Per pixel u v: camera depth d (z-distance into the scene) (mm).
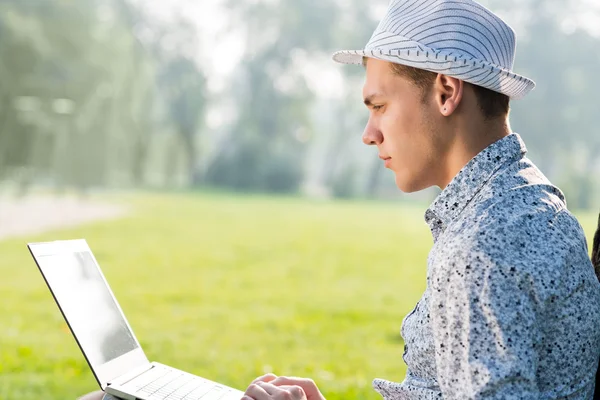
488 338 1483
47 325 9305
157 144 72688
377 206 60781
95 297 2244
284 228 31297
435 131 1741
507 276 1504
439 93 1718
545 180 1739
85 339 2082
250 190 75312
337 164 82938
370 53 1751
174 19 73375
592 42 69312
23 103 47031
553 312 1542
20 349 7488
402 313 11430
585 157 70375
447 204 1715
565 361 1579
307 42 79438
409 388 1801
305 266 18188
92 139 50062
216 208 45062
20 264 15719
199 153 78938
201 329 9648
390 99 1770
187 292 13234
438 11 1731
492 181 1675
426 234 30984
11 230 23953
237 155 74875
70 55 49781
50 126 47906
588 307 1591
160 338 8836
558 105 69312
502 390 1451
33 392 5879
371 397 5820
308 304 12289
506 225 1559
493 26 1741
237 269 17125
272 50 79375
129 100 53250
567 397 1597
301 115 80250
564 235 1591
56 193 50500
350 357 7945
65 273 2168
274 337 9164
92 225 27625
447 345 1552
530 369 1460
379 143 1824
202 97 74312
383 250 23047
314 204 58438
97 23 52062
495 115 1747
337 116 81938
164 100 73312
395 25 1766
